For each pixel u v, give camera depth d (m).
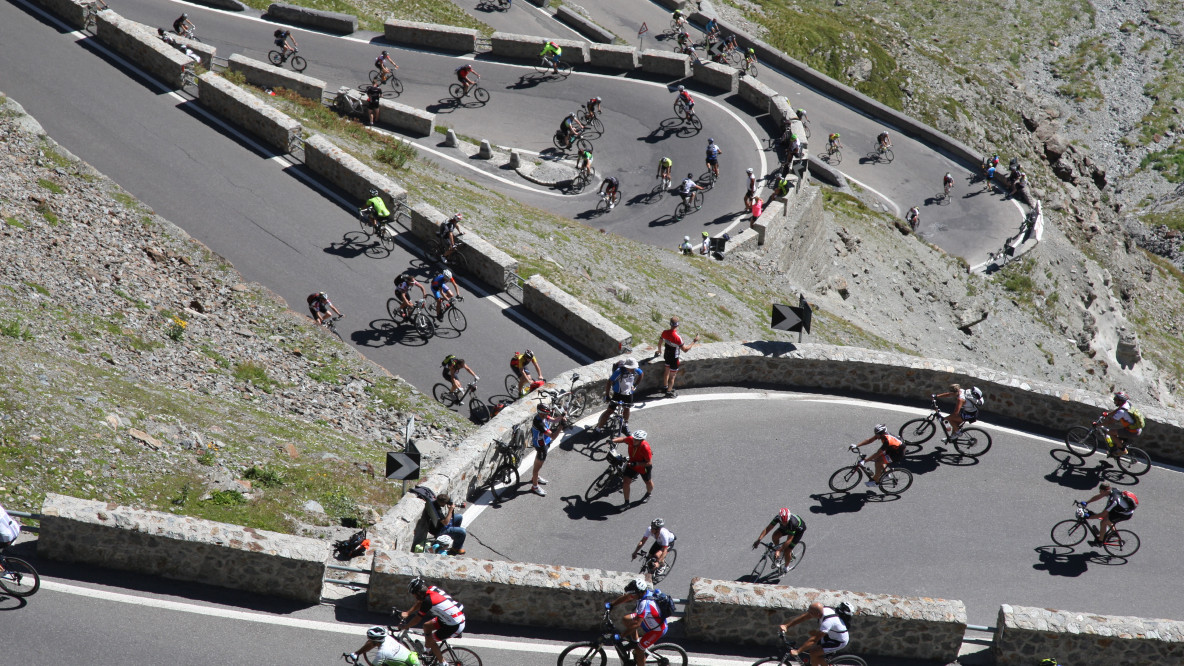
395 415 47.12
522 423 42.28
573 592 31.47
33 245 46.22
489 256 59.41
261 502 34.94
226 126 70.69
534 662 30.39
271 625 29.72
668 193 94.50
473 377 51.84
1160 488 44.41
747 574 37.47
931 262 117.50
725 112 107.44
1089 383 116.56
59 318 41.59
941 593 37.38
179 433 37.19
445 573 30.83
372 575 30.62
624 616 30.31
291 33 112.88
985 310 113.12
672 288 71.81
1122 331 138.25
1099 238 168.75
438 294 54.56
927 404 49.56
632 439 39.56
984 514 42.00
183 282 51.66
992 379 48.53
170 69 73.31
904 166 138.00
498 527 39.00
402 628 28.03
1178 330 162.88
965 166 140.25
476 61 113.75
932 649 32.31
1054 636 31.70
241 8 114.81
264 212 62.66
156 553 30.11
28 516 29.19
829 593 32.09
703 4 160.38
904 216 128.38
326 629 30.00
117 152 64.44
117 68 74.31
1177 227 190.50
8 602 28.25
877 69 175.12
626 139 102.56
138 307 46.66
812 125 140.50
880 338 85.81
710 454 44.53
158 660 27.50
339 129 80.94
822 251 105.25
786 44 166.25
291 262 58.84
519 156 96.25
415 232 64.12
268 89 96.00
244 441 38.84
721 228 89.75
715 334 66.69
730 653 31.84
